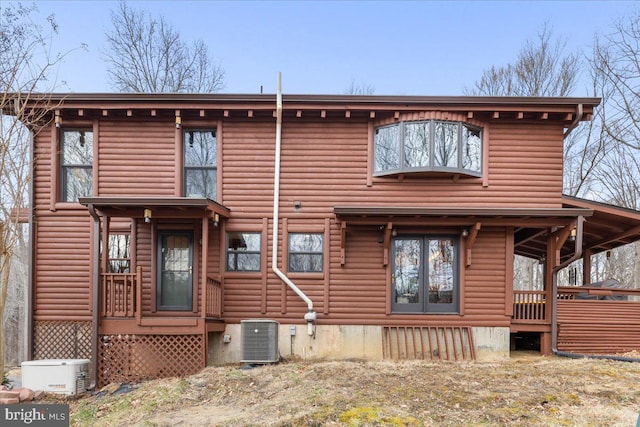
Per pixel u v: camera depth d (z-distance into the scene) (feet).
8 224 25.50
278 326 26.73
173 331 24.13
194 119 28.91
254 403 17.74
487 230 28.37
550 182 28.40
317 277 28.30
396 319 28.04
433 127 27.66
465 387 18.25
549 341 28.37
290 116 28.96
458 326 27.86
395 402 16.29
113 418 17.58
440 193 28.53
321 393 17.62
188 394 19.53
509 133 28.68
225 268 28.43
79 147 29.19
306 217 28.68
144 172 28.58
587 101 27.14
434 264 28.66
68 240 28.14
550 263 28.58
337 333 28.04
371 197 28.71
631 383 18.70
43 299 27.86
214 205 25.25
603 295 31.40
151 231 27.96
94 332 23.77
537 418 14.58
